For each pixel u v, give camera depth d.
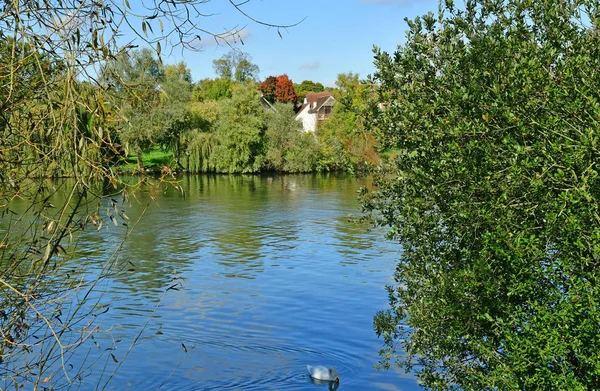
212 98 97.00
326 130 60.69
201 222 28.16
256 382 10.66
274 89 107.56
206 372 10.98
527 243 5.17
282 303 15.16
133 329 12.85
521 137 5.51
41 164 3.68
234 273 18.31
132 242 22.84
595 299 4.86
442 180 5.96
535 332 5.12
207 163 57.16
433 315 6.56
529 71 5.28
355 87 59.03
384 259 20.25
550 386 5.20
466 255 6.14
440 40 6.59
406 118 6.20
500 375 5.49
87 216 3.78
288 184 47.91
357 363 11.55
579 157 4.76
